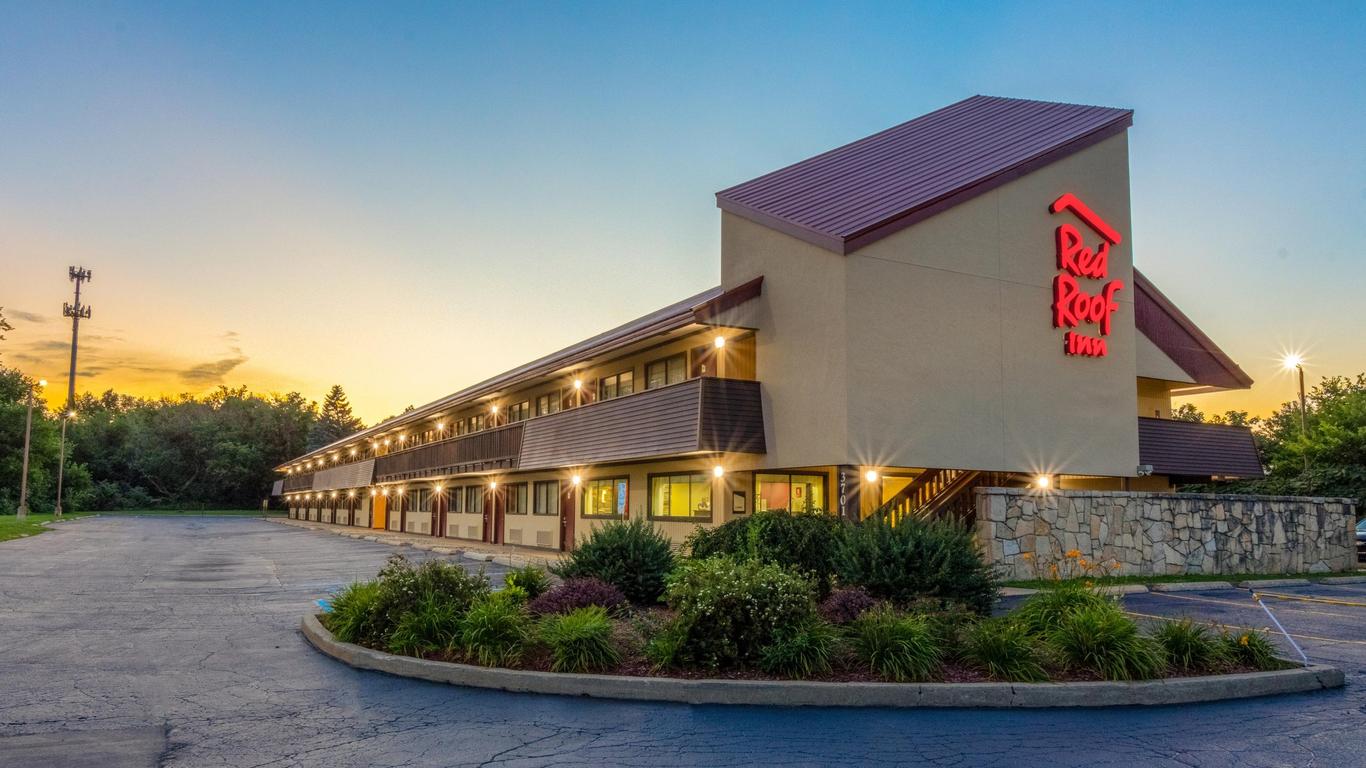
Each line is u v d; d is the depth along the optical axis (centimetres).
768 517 1404
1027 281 2122
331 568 2423
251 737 707
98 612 1453
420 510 4875
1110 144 2314
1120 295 2278
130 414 11919
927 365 1934
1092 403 2192
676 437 2059
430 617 1014
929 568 1162
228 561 2692
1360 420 3322
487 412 3903
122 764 632
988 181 2067
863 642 907
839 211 2025
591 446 2447
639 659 941
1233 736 721
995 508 1750
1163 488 2547
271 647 1120
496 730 732
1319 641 1166
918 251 1956
